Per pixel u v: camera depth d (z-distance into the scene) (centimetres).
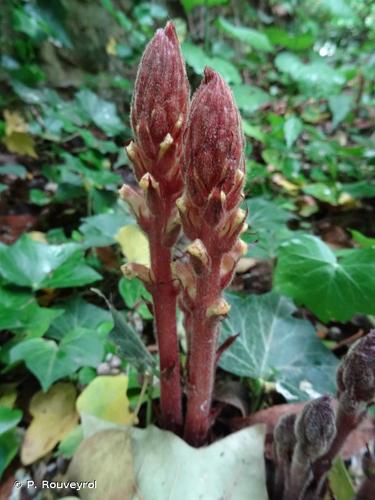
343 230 61
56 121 69
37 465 31
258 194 62
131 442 26
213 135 16
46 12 74
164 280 23
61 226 60
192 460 25
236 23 127
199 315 21
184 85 19
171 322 24
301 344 36
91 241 46
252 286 48
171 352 25
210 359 23
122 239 44
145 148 19
